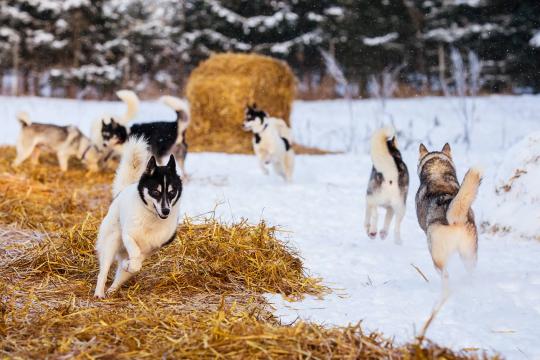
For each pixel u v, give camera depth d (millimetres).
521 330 5148
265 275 6445
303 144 21266
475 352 4582
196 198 10977
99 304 5523
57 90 35344
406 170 8461
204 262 6547
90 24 33125
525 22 31641
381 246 8336
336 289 6344
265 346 4430
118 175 6277
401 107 27688
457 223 5961
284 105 19156
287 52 33031
